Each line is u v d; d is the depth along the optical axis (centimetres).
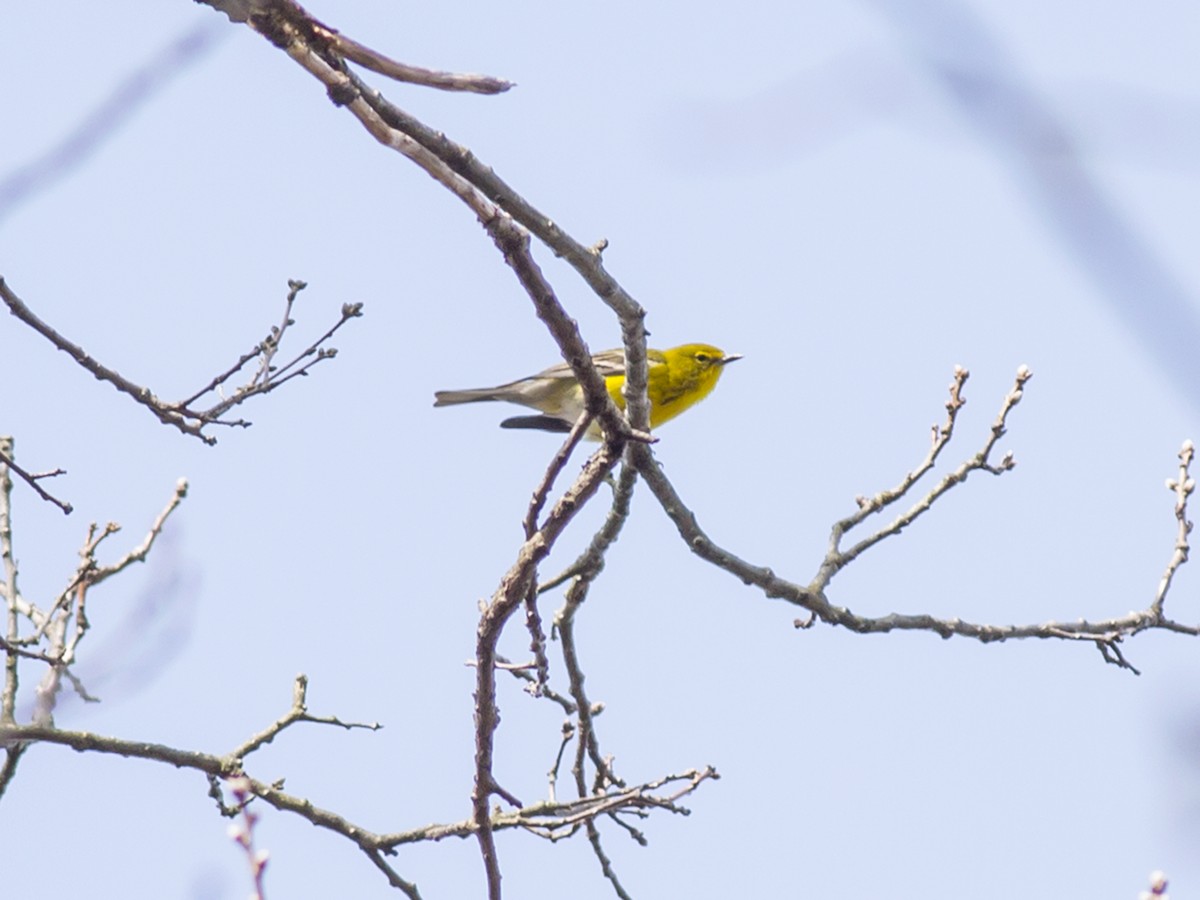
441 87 816
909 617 1311
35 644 1181
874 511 1336
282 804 1126
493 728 1012
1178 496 1360
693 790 1102
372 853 1116
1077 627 1342
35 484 1094
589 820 1120
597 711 1248
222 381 1131
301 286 1162
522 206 908
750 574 1283
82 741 1113
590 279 1005
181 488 1255
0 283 1048
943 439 1322
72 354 1084
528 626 1013
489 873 1055
